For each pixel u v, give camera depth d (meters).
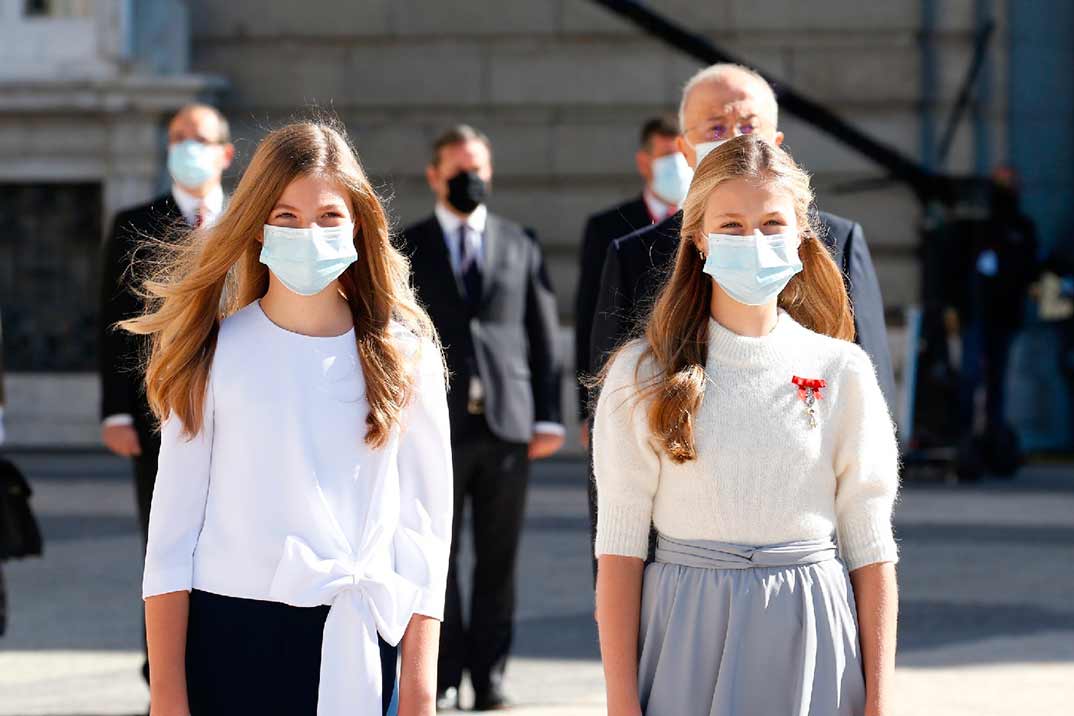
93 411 22.42
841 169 21.61
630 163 21.77
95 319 22.47
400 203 21.89
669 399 5.17
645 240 7.34
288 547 5.03
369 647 5.07
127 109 21.70
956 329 19.94
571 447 21.89
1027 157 21.91
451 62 21.86
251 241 5.22
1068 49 22.12
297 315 5.22
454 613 10.20
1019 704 9.91
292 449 5.10
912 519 16.95
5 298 22.56
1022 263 19.97
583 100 21.80
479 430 10.30
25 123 21.98
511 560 10.35
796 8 21.64
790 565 5.19
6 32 21.91
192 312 5.20
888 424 5.36
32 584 13.73
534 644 11.74
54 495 18.56
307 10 21.89
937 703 9.95
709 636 5.17
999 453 20.11
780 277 5.16
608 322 7.28
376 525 5.15
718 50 21.42
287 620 5.05
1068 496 18.59
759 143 5.33
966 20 21.64
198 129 10.05
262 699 5.05
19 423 22.50
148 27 21.94
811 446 5.20
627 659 5.24
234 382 5.12
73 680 10.64
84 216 22.38
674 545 5.27
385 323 5.29
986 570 14.28
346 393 5.18
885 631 5.23
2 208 22.50
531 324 10.74
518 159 21.88
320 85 21.92
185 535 5.14
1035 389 22.44
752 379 5.22
